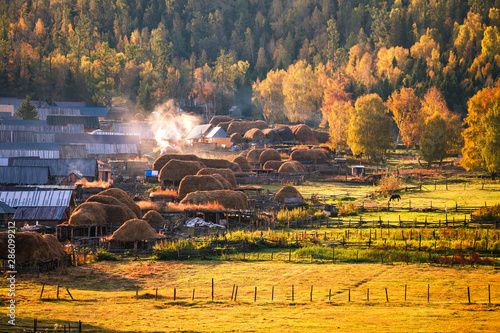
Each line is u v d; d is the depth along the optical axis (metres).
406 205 83.69
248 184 110.56
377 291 39.38
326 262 50.69
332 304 35.41
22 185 94.94
